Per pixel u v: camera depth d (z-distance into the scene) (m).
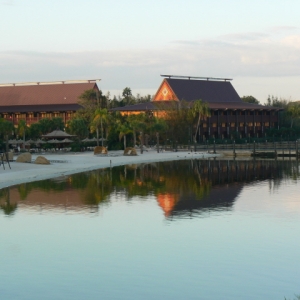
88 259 27.11
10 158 83.12
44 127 123.88
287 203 43.19
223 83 167.38
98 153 102.88
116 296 22.25
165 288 23.06
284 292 22.50
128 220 36.44
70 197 46.91
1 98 173.75
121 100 194.88
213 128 142.75
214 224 34.88
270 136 147.38
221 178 63.81
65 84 173.75
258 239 30.72
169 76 155.88
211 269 25.38
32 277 24.48
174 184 57.38
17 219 37.09
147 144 125.25
